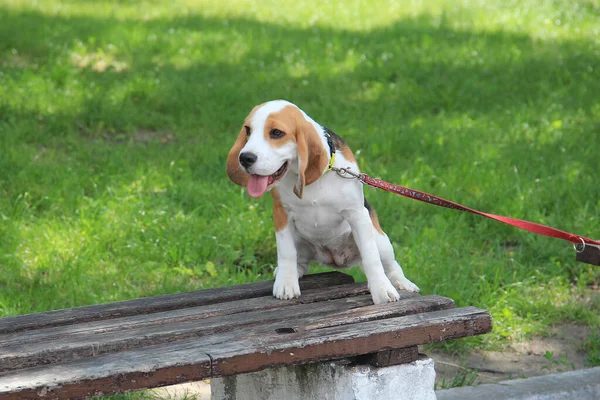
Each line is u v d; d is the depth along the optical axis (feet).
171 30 42.19
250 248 19.25
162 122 29.09
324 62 37.76
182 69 35.76
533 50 40.40
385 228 20.76
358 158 25.02
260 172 10.45
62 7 48.03
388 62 37.78
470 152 25.99
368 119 29.73
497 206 21.68
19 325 10.69
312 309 11.19
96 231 19.44
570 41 42.47
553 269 18.72
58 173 22.77
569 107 31.53
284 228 11.88
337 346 9.86
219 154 25.30
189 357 9.16
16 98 29.22
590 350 15.71
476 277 18.21
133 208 20.59
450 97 32.68
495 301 17.07
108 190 21.71
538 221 21.02
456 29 45.68
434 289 17.08
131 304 11.62
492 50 40.06
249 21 47.24
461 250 19.77
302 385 10.93
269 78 34.63
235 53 38.81
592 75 36.11
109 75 33.47
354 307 11.30
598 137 28.17
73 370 8.75
